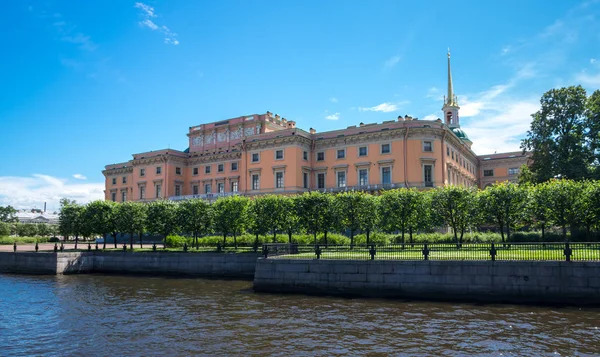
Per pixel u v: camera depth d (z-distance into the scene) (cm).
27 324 2027
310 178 7031
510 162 9088
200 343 1666
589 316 1944
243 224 4291
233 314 2156
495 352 1480
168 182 8406
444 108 9694
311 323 1928
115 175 9881
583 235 3547
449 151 6638
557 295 2178
